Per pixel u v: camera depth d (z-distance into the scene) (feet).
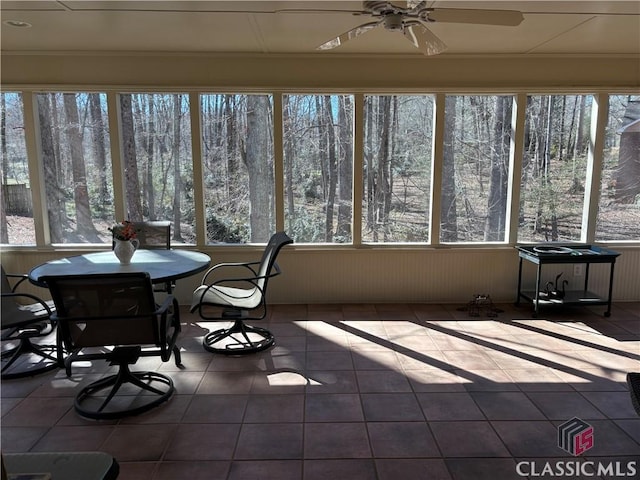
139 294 7.68
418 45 8.93
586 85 13.83
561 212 14.64
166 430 7.68
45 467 4.83
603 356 10.61
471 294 14.76
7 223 14.29
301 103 14.03
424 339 11.72
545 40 12.22
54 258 14.20
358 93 13.82
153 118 13.98
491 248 14.56
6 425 7.86
